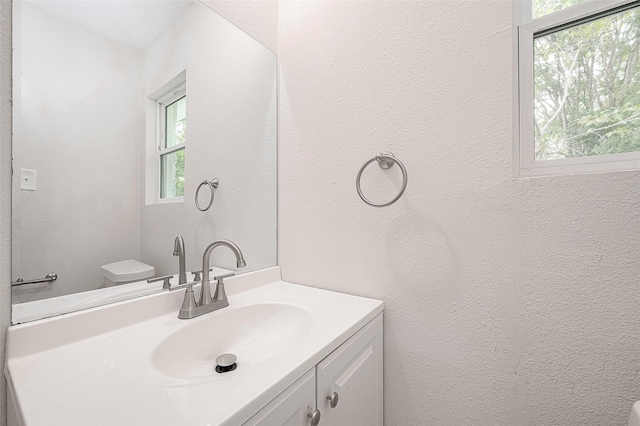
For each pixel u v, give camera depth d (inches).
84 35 29.3
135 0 33.5
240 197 43.9
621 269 24.7
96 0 30.4
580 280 26.3
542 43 30.0
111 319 28.7
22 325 23.8
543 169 29.1
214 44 41.1
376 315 35.3
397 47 36.4
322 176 43.2
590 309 25.9
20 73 25.1
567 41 28.8
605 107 27.1
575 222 26.5
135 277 32.6
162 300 33.1
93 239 29.6
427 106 34.3
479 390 31.4
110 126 31.3
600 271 25.5
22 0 25.2
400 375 36.4
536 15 30.0
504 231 29.9
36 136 26.1
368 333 33.4
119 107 32.1
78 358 23.6
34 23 25.9
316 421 23.4
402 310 36.3
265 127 47.3
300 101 46.0
